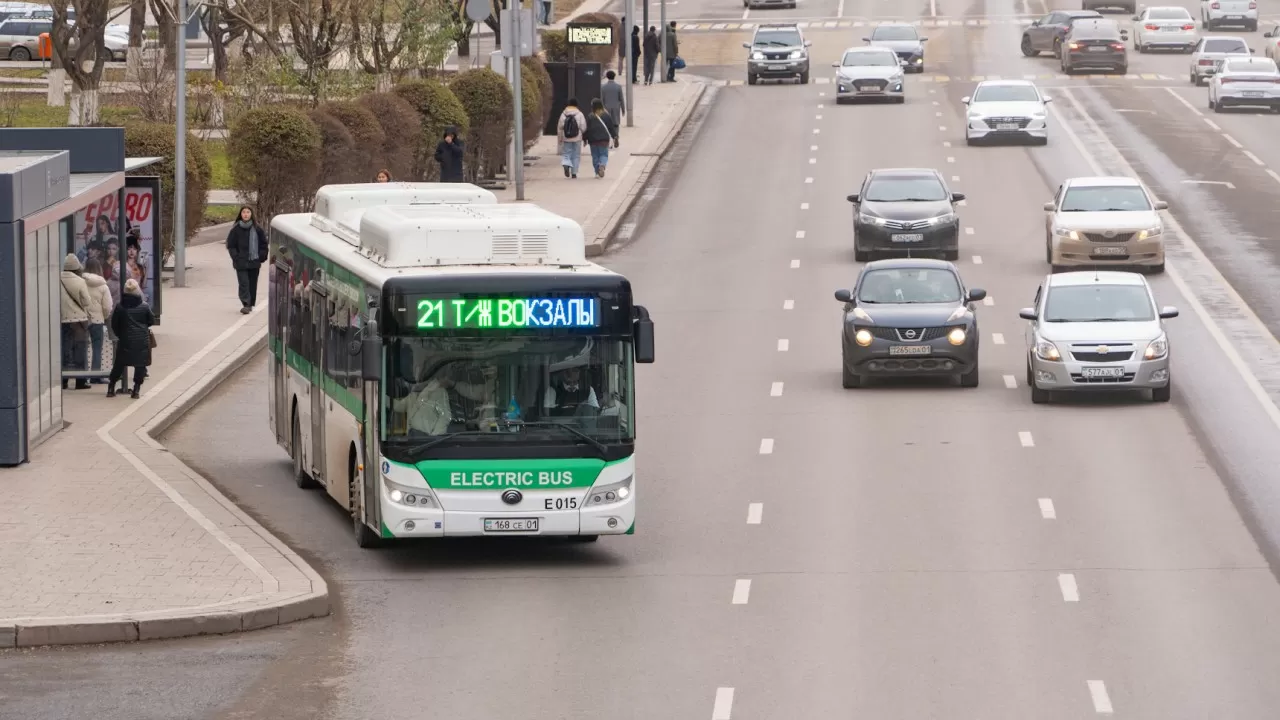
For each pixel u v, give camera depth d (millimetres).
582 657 33500
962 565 40000
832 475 48938
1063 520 43844
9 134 61250
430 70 124625
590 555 41406
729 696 31000
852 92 135250
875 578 39031
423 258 40750
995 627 35156
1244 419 55062
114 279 62125
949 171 107875
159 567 38156
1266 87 131125
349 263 42562
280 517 45219
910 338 59438
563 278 39719
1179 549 41094
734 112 134500
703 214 97062
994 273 80625
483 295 39500
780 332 70000
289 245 50000
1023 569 39562
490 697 31109
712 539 42688
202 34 164625
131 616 34375
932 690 31156
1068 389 56812
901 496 46531
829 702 30578
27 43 154500
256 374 63281
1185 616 35781
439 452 39375
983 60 165000
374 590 38438
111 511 43094
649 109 135750
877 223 82812
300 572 38094
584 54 142000
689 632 35125
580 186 104375
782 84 151000
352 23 117375
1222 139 119688
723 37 182000
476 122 104500
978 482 47844
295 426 49250
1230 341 66875
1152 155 113000
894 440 52969
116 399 57500
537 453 39594
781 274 81438
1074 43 152875
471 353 39594
